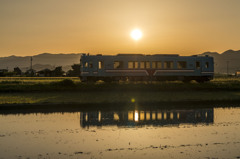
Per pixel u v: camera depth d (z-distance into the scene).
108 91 30.30
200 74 36.16
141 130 14.15
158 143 11.74
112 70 33.91
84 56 34.16
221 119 17.08
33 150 10.80
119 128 14.60
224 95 28.20
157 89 31.41
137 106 21.92
